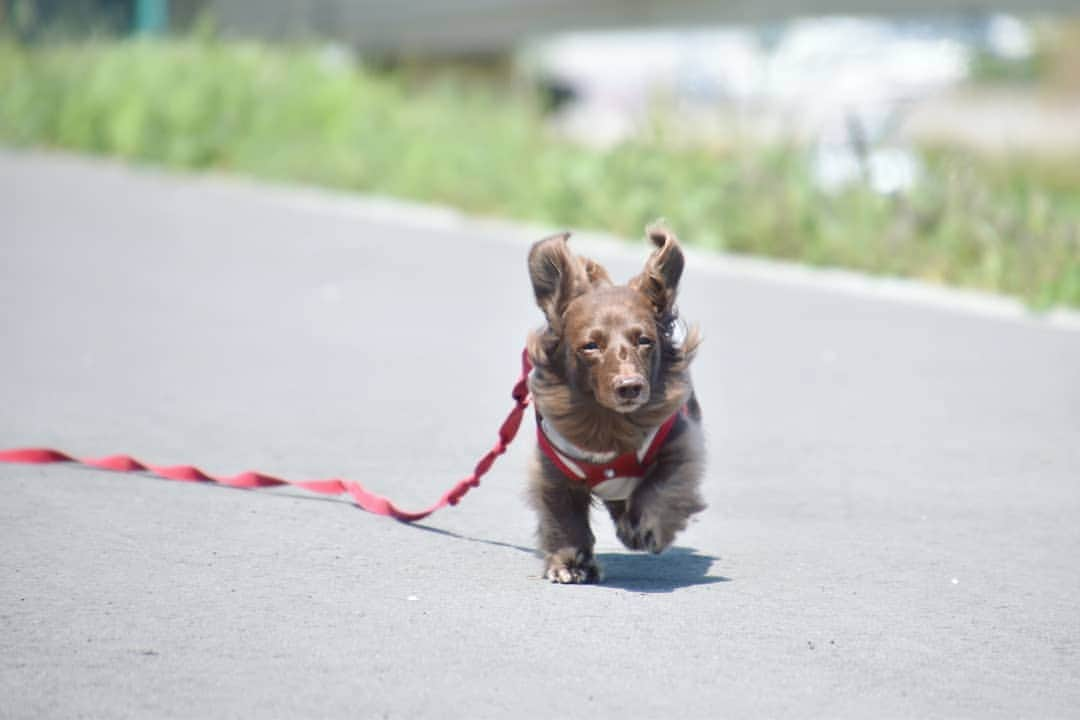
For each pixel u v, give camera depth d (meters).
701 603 7.89
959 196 21.89
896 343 16.36
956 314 18.28
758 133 27.55
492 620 7.48
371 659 6.85
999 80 38.91
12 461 10.60
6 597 7.64
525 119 32.72
